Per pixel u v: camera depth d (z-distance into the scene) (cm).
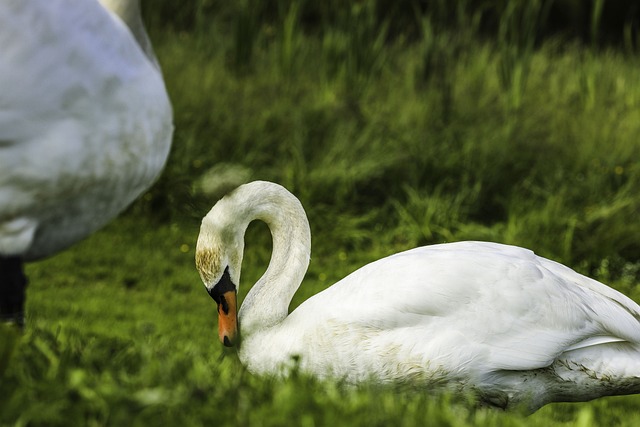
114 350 679
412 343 823
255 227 1880
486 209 2027
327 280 1720
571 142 2194
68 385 554
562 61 2697
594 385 855
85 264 1725
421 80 2439
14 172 529
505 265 855
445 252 870
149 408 539
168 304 1563
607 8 3250
